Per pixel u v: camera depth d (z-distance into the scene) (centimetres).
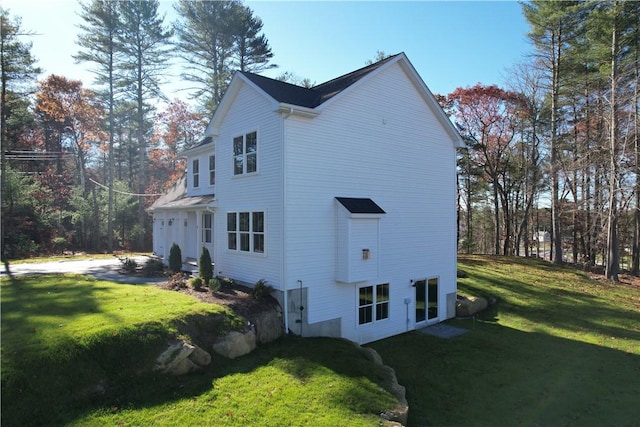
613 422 743
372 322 1248
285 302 1041
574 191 2625
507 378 941
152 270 1540
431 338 1268
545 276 2073
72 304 907
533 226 3884
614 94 1981
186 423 580
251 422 598
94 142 3591
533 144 2858
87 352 669
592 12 2159
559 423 737
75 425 549
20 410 554
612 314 1469
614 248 2033
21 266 1844
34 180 3131
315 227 1114
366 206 1193
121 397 629
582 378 944
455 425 720
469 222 3462
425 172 1457
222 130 1388
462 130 2927
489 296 1705
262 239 1148
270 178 1110
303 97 1238
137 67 3081
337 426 604
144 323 766
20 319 782
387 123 1317
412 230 1398
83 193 3503
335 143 1167
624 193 2127
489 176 3212
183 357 734
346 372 806
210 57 3008
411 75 1387
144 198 3334
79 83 3362
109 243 2908
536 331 1334
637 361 1056
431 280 1477
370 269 1173
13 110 2780
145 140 4128
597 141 2284
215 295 1070
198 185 1856
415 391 863
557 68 2461
